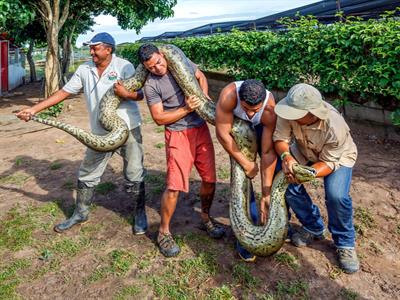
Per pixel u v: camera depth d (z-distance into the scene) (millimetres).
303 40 6875
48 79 12305
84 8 15344
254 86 2613
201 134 3305
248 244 2900
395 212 3871
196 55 11562
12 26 15938
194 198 4457
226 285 2932
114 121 3439
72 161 6133
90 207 4344
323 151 2803
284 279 2969
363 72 5902
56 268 3262
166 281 3023
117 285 3012
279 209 2818
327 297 2766
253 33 8664
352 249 3064
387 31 5523
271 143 2924
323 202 4164
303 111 2496
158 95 3160
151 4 13344
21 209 4402
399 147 5719
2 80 17656
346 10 10375
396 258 3168
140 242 3609
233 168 3166
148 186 4875
